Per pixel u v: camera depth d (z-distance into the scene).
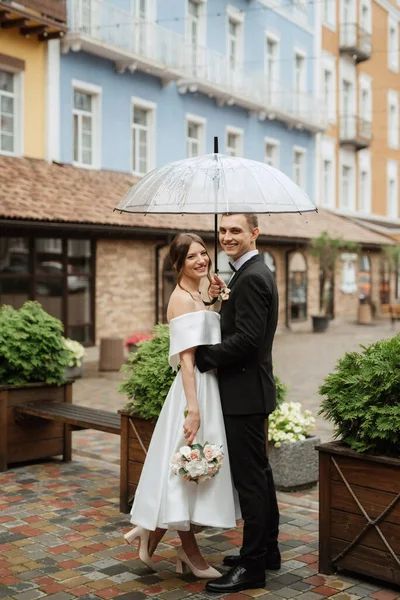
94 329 17.17
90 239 17.05
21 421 6.71
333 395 4.38
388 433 4.06
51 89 17.00
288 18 27.61
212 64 22.36
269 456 6.14
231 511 4.07
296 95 27.47
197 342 4.00
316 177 29.91
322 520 4.34
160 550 4.75
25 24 15.74
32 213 13.94
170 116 21.22
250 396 4.07
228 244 4.16
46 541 4.89
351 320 29.59
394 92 37.31
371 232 30.23
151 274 18.92
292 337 22.17
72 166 17.53
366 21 34.31
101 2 18.03
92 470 6.76
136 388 5.38
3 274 14.87
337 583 4.22
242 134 24.80
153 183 4.41
